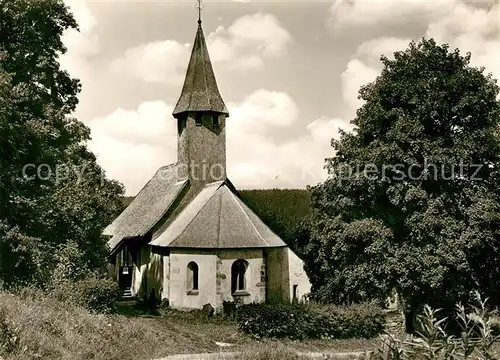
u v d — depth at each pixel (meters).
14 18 29.06
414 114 30.94
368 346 28.09
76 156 33.72
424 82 30.56
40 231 29.62
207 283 34.44
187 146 41.19
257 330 28.55
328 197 35.75
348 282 31.98
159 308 35.72
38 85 30.44
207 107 41.03
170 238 36.84
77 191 32.94
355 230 30.45
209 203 37.34
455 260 27.98
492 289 31.92
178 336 27.36
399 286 31.23
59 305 23.39
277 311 29.19
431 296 31.00
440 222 28.73
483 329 7.24
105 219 35.25
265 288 35.31
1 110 25.59
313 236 37.25
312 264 38.53
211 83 41.97
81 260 31.14
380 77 32.53
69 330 19.73
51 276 27.83
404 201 29.73
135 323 26.98
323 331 29.53
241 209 37.25
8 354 15.18
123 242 42.97
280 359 23.27
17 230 27.08
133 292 44.00
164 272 36.72
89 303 27.39
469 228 28.81
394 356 7.61
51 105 30.03
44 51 30.52
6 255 27.45
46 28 30.78
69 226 31.22
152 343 23.75
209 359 22.19
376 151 30.33
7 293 22.47
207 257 34.59
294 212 61.84
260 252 35.41
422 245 29.75
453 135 30.59
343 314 30.30
